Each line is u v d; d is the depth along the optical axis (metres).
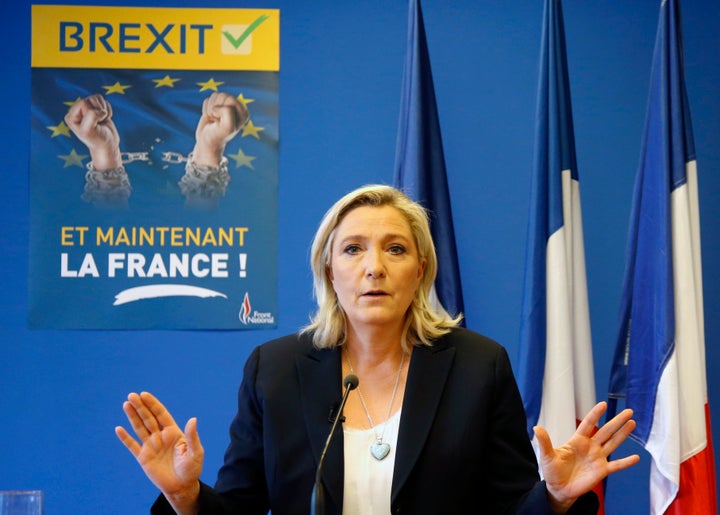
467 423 1.73
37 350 3.47
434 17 3.54
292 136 3.53
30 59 3.55
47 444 3.44
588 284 3.45
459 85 3.53
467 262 3.48
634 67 3.50
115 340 3.48
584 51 3.51
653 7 3.51
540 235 3.06
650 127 3.06
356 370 1.84
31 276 3.49
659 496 2.90
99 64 3.55
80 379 3.46
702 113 3.46
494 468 1.78
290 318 3.49
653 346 2.95
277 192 3.52
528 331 3.01
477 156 3.51
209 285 3.50
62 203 3.51
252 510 1.85
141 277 3.49
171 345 3.48
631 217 3.11
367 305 1.75
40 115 3.54
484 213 3.50
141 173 3.52
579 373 3.09
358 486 1.69
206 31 3.56
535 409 2.97
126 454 3.45
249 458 1.83
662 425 2.87
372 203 1.84
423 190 3.12
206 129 3.53
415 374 1.79
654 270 2.98
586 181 3.47
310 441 1.73
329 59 3.55
